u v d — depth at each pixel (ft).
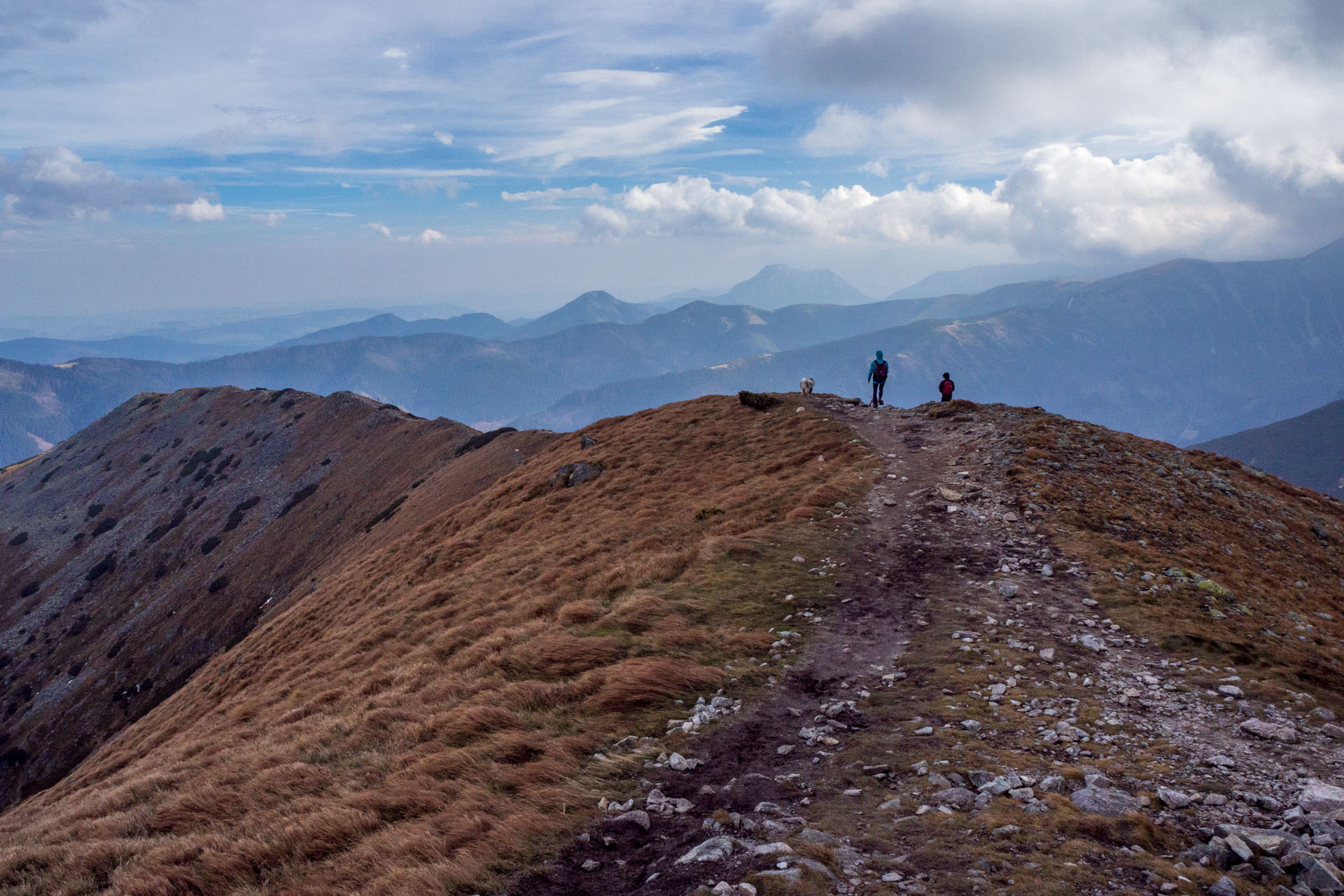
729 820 26.89
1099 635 48.73
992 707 37.63
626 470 131.54
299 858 28.45
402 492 383.24
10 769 338.54
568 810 29.30
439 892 23.52
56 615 451.12
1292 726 35.09
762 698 40.81
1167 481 90.94
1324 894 20.15
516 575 87.45
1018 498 77.25
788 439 122.01
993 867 21.98
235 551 438.81
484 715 39.88
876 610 54.70
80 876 30.37
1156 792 27.50
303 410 593.83
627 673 42.88
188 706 138.21
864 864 22.81
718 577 62.39
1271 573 69.21
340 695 61.77
